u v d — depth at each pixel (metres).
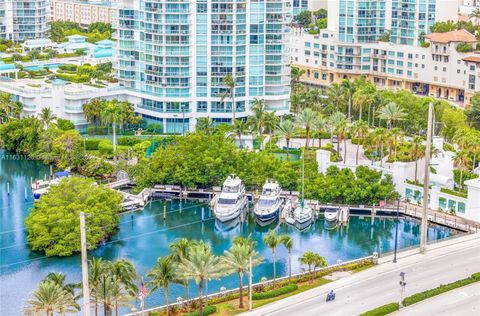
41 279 192.62
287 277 188.12
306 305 169.50
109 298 156.25
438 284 179.88
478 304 169.75
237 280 192.38
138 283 184.88
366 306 168.62
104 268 159.62
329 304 169.88
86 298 144.62
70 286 162.00
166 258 166.12
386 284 180.38
